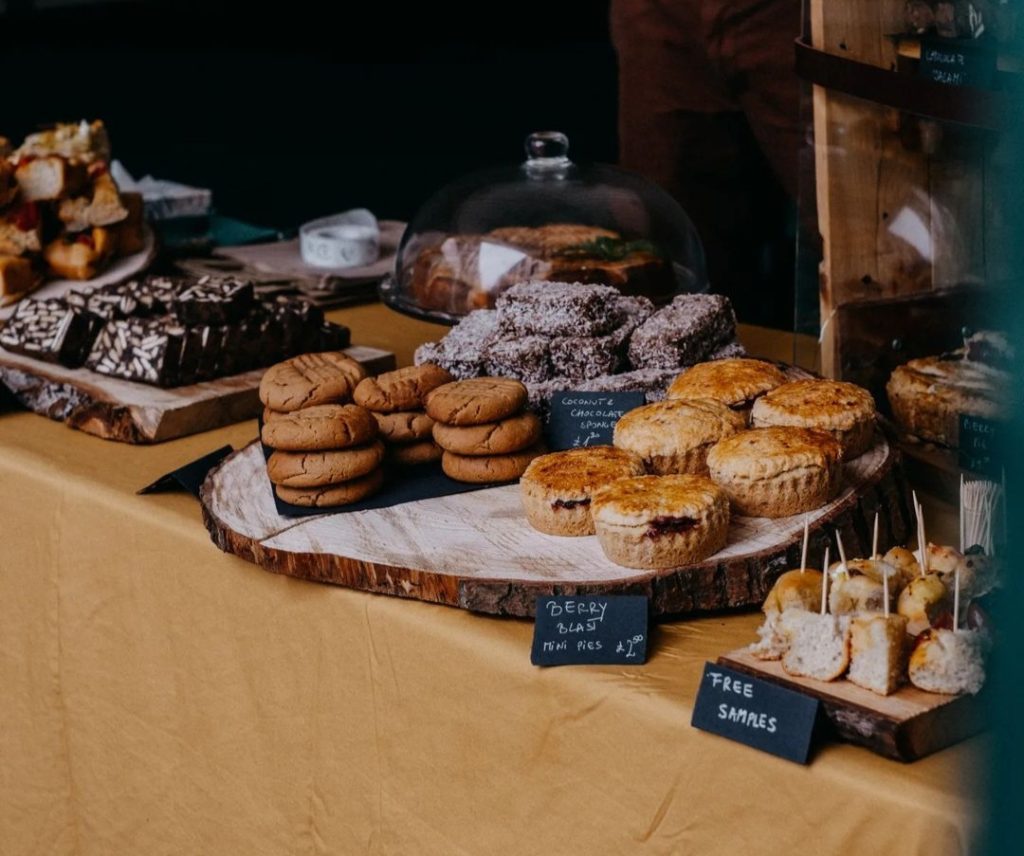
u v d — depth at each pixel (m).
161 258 2.61
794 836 1.08
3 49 11.57
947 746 1.06
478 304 2.02
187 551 1.54
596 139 7.53
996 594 1.12
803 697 1.07
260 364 2.04
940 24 1.55
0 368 2.03
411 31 10.91
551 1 10.27
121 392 1.93
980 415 1.48
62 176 2.39
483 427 1.55
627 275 2.00
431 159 7.35
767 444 1.38
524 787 1.27
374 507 1.50
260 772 1.53
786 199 3.02
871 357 1.72
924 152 1.62
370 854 1.43
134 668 1.66
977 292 1.60
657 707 1.15
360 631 1.37
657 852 1.17
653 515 1.27
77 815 1.81
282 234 3.16
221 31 11.87
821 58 1.67
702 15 2.59
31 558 1.78
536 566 1.32
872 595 1.14
